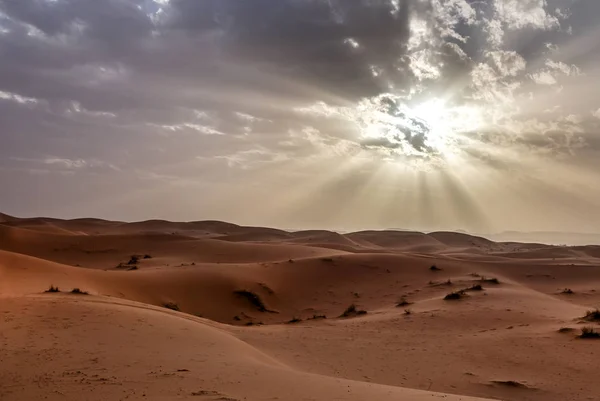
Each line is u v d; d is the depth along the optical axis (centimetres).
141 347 1426
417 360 1797
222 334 1812
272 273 4516
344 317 3145
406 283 4400
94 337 1493
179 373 1164
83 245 6912
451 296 3159
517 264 5353
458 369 1692
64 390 1005
